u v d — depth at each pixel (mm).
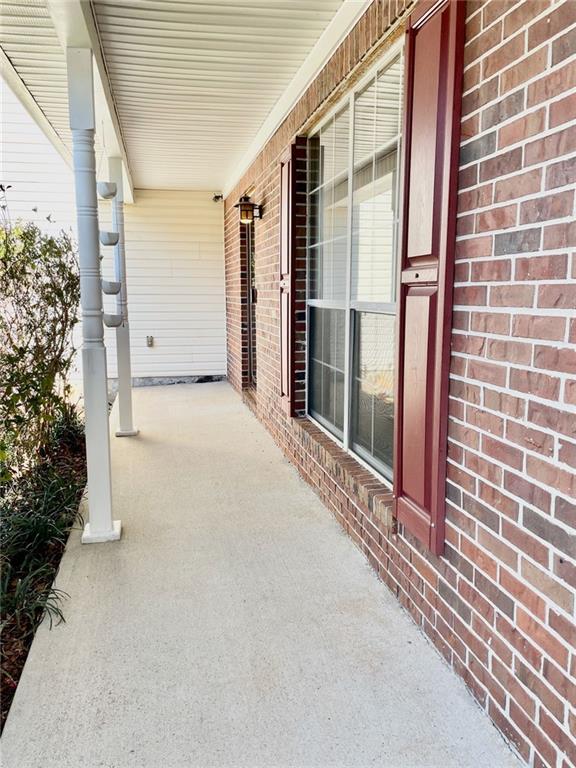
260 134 5113
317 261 3945
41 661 2111
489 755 1669
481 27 1693
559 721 1464
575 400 1369
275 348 4926
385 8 2367
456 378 1906
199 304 8320
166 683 1991
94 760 1668
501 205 1626
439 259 1926
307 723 1800
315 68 3350
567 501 1407
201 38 3143
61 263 4379
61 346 4457
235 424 5809
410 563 2355
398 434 2328
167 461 4574
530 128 1494
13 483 3600
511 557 1646
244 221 5543
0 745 1724
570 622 1411
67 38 2744
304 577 2721
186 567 2830
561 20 1371
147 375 8328
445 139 1860
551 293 1437
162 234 8078
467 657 1924
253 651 2164
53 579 2715
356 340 3242
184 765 1646
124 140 5375
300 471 4191
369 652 2148
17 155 7410
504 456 1658
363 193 3014
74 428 5012
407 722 1798
